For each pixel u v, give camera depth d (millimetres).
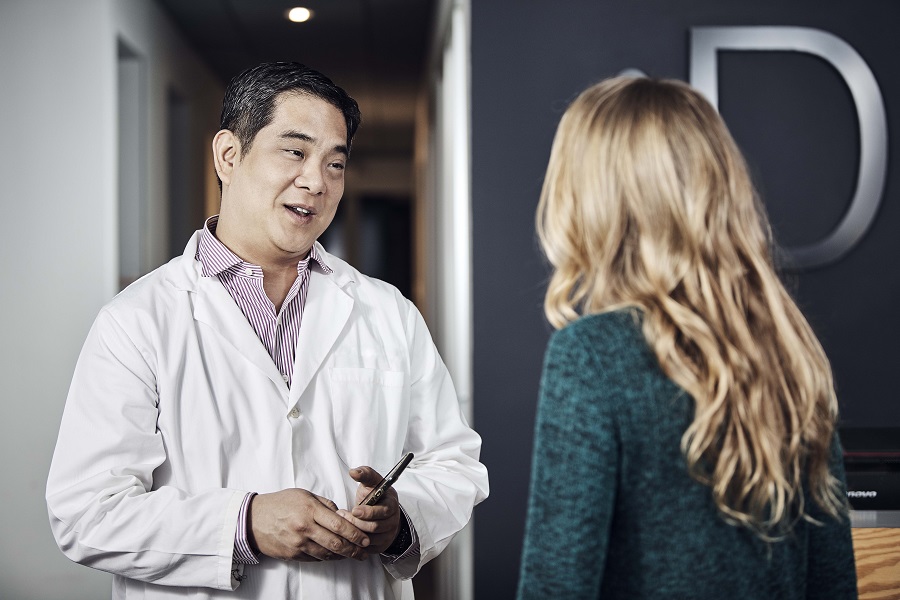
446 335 4289
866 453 2305
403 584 1609
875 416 2844
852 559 1053
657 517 955
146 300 1476
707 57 2818
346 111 1538
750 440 954
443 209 4578
